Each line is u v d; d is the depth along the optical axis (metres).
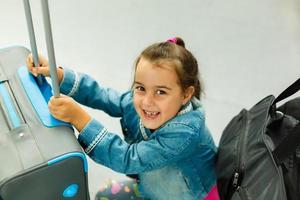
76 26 2.18
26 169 0.73
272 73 1.96
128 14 2.25
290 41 2.10
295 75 1.96
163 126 0.99
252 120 1.05
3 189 0.73
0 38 2.08
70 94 1.04
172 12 2.25
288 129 1.01
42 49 2.03
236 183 0.95
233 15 2.23
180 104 0.99
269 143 0.96
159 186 1.10
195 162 1.05
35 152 0.76
